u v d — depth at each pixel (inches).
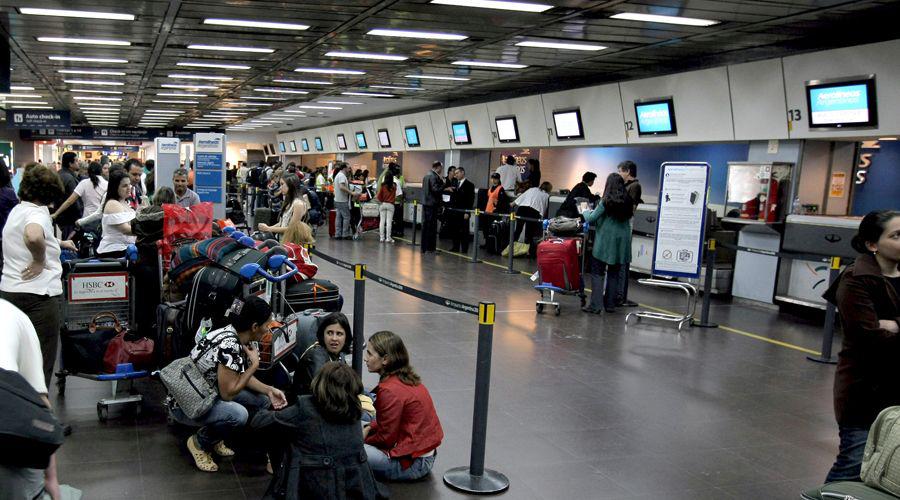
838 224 339.9
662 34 336.2
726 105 389.4
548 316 336.5
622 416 200.4
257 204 835.4
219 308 166.2
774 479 161.9
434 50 403.9
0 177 197.2
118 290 191.3
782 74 351.9
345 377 124.3
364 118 938.7
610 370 247.1
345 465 123.6
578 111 510.3
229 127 1412.4
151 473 150.3
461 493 147.6
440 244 634.8
